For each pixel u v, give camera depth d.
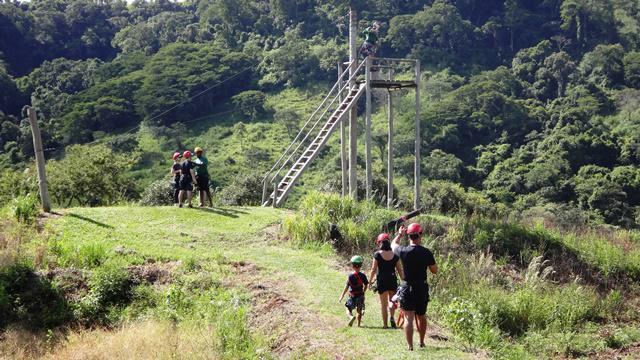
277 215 20.03
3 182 30.25
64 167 33.03
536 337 14.29
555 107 77.81
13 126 61.31
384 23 104.19
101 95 75.62
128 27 112.88
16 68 91.69
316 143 22.64
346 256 17.05
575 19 104.44
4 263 13.93
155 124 73.62
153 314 12.98
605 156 64.50
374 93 79.81
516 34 104.88
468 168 64.81
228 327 11.52
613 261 20.95
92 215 18.55
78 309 13.38
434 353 9.62
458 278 16.81
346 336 10.58
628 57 88.25
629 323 16.98
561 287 18.58
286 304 12.58
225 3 109.44
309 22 107.50
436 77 88.69
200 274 14.19
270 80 89.62
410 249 9.55
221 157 67.44
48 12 109.31
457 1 111.50
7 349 11.77
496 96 75.31
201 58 89.50
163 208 19.94
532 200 57.47
